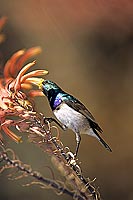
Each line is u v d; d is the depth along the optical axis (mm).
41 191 3744
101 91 4750
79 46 5133
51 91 3041
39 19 5297
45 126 2994
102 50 5129
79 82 4766
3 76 3096
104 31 5320
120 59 5074
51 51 5016
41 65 4746
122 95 4738
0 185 3713
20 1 5410
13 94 2992
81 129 3049
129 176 4184
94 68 4941
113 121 4535
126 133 4465
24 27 5188
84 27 5340
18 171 2971
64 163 2986
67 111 3043
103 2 5438
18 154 3590
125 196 4125
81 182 2984
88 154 4223
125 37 5297
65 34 5234
